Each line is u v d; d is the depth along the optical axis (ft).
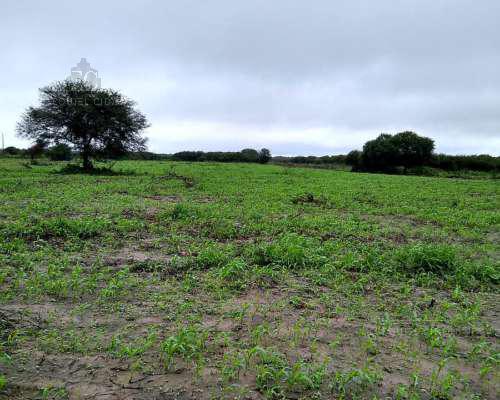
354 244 31.68
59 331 15.40
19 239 26.96
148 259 25.05
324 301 19.60
